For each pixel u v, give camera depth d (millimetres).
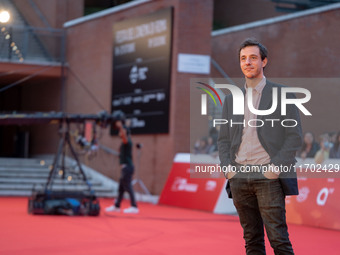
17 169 15859
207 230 7805
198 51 13414
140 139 14461
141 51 14453
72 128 16469
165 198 12625
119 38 15289
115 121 9969
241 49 3346
